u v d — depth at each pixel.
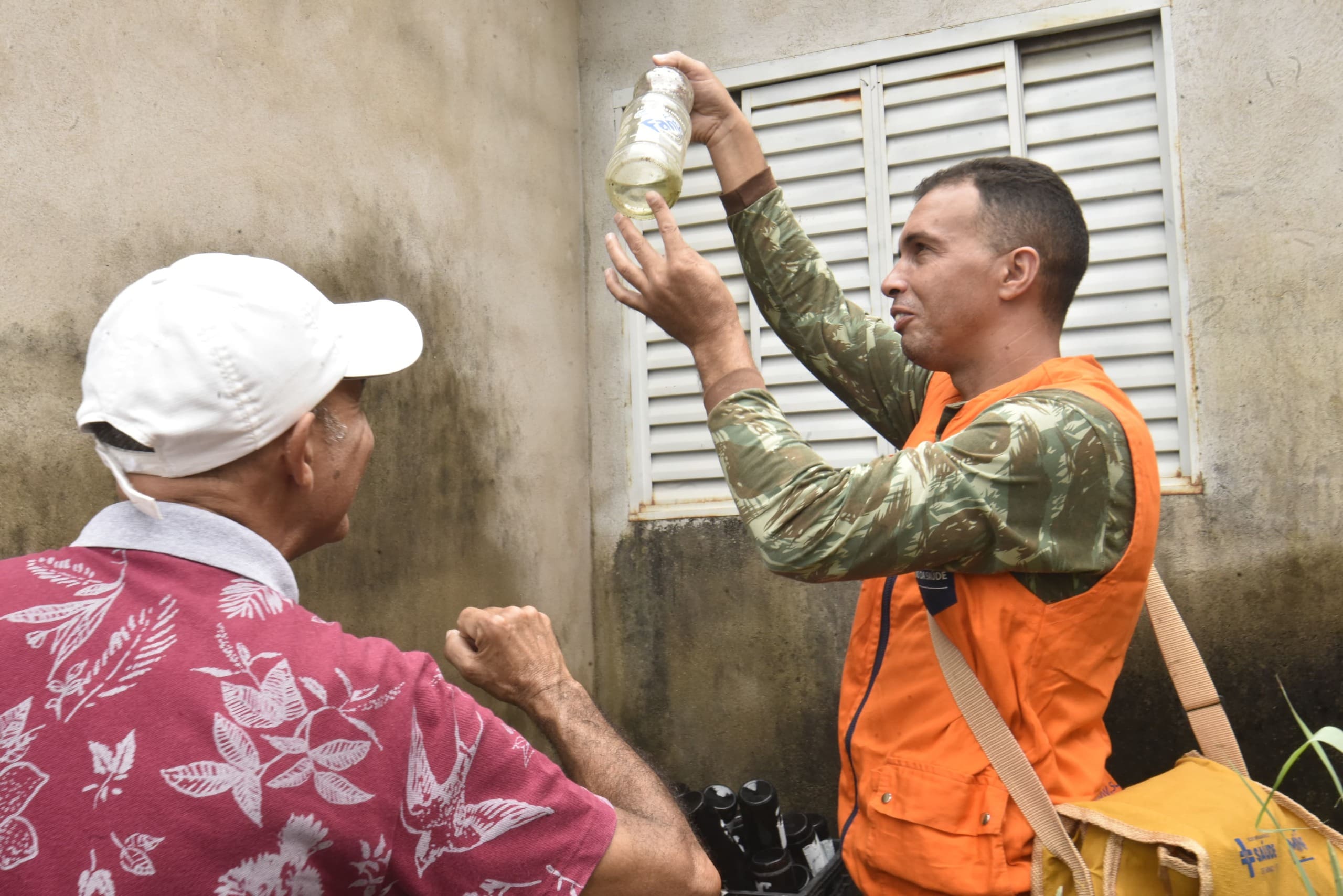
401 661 0.72
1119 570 1.08
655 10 2.83
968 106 2.53
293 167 1.82
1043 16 2.43
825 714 2.60
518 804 0.70
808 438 2.69
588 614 2.82
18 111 1.33
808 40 2.67
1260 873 1.03
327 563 1.84
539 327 2.64
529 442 2.56
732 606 2.70
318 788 0.65
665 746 2.76
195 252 1.61
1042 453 1.03
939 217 1.22
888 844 1.13
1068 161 2.45
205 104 1.64
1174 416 2.33
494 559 2.37
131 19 1.51
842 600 2.59
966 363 1.25
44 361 1.36
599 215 2.88
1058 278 1.21
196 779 0.62
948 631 1.12
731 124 1.54
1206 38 2.29
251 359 0.70
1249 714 2.19
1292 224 2.20
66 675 0.64
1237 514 2.22
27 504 1.33
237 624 0.68
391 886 0.69
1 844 0.60
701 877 0.80
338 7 1.96
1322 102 2.18
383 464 2.01
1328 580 2.14
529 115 2.64
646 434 2.83
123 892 0.59
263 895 0.63
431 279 2.20
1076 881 1.02
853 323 1.53
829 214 2.69
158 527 0.71
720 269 2.79
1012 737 1.07
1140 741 2.26
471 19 2.40
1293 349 2.19
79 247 1.42
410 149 2.16
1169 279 2.34
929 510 1.02
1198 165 2.29
